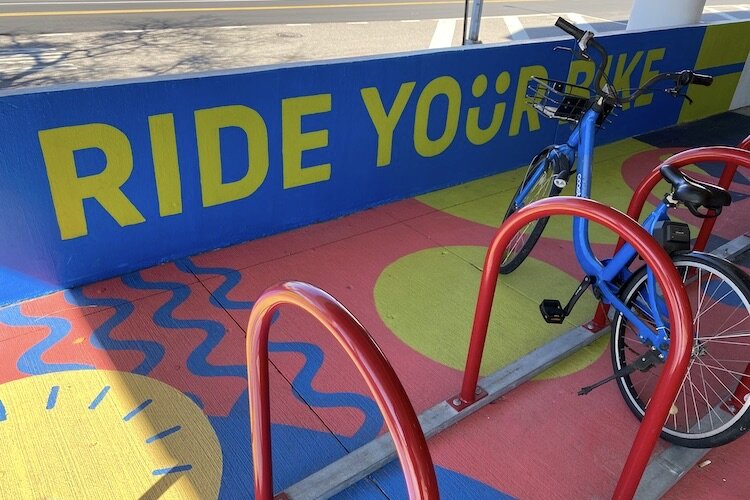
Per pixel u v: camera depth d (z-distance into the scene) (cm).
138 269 296
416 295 291
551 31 1177
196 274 296
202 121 282
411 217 369
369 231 349
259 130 304
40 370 230
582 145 267
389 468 200
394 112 355
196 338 252
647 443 168
